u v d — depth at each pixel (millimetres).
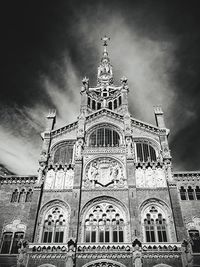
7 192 41906
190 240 35781
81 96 56094
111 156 43250
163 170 41875
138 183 40438
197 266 33875
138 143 46094
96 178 41125
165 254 33094
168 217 36969
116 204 38469
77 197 38250
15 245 37125
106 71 75312
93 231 36531
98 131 48031
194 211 38625
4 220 39062
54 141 46812
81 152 43719
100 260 33031
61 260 33438
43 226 37094
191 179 41688
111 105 60250
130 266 32531
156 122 50469
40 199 39094
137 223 35438
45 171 42344
